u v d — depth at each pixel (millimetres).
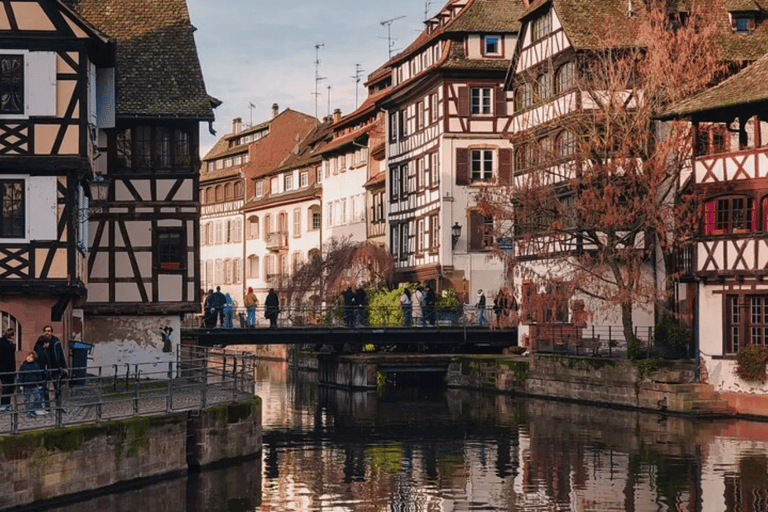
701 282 37594
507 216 42375
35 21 29391
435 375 52406
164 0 38594
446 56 57906
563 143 45688
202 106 36781
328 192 77812
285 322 59281
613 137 39875
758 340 36125
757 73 36000
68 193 29375
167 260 37219
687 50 39625
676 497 24438
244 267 91000
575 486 25781
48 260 29156
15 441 20953
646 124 39531
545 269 48719
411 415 39594
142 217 37125
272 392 49562
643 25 40406
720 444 31047
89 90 30781
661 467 27781
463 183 57938
